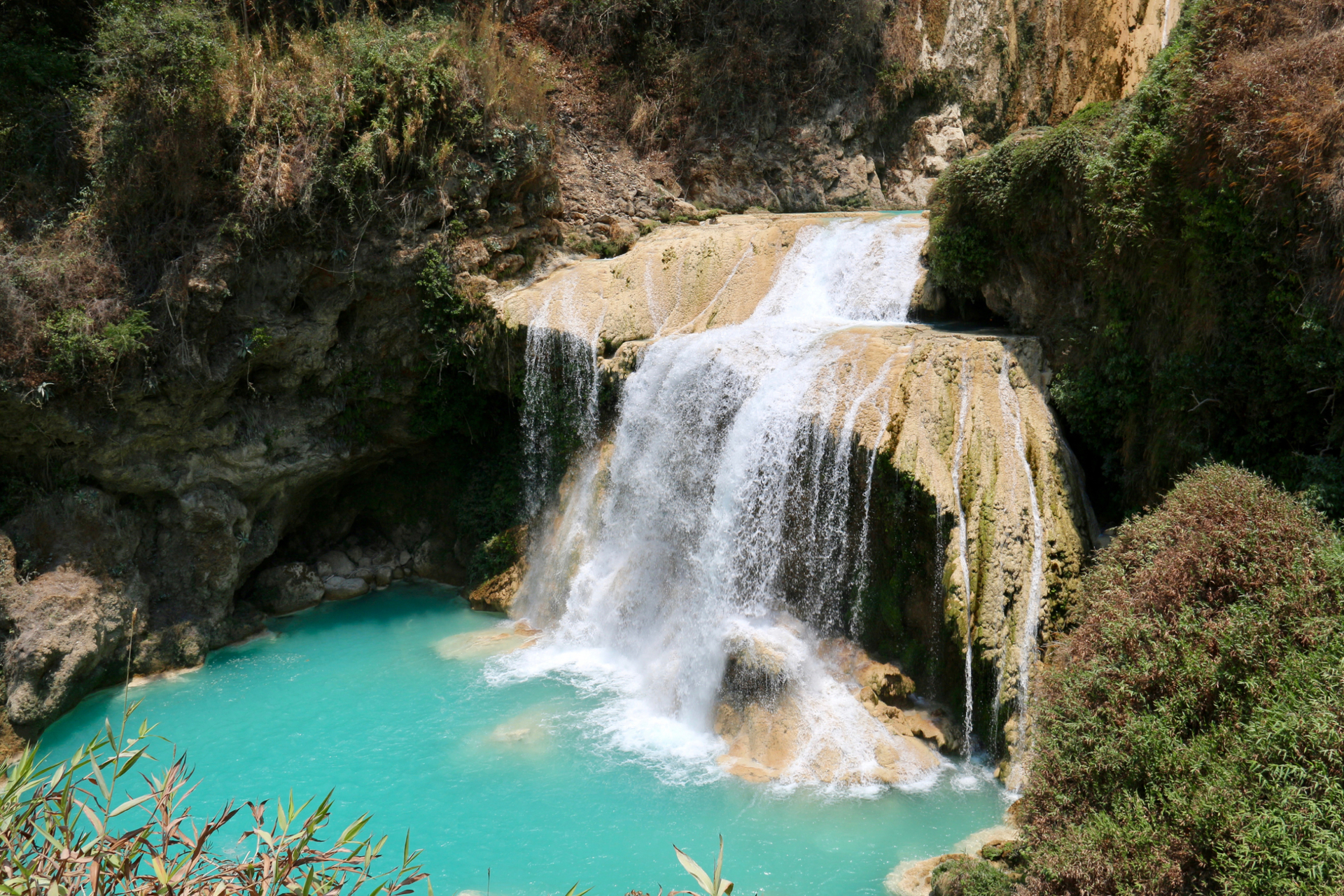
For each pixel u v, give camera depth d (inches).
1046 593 491.5
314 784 494.9
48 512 612.7
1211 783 311.4
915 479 495.8
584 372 681.6
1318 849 274.7
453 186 727.7
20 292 596.7
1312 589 344.8
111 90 658.8
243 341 662.5
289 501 735.1
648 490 635.5
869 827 442.0
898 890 398.6
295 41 714.2
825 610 544.7
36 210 660.7
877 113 964.6
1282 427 450.6
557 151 841.5
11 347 584.1
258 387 694.5
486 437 780.0
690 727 538.6
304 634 689.6
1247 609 350.0
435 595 755.4
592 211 839.7
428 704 577.0
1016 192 568.7
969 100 970.7
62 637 579.2
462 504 776.9
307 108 681.6
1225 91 448.1
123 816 468.8
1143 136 495.5
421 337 733.3
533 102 774.5
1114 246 511.5
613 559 655.1
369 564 785.6
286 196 657.0
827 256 708.7
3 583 577.9
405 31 765.3
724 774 491.2
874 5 943.7
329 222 685.9
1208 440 476.1
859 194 963.3
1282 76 431.8
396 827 457.1
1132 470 524.4
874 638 530.9
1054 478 520.4
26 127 688.4
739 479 576.1
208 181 657.0
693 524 607.5
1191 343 479.5
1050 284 573.9
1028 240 577.0
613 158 902.4
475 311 724.7
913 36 958.4
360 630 693.9
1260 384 454.9
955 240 613.9
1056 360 564.7
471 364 733.3
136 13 648.4
